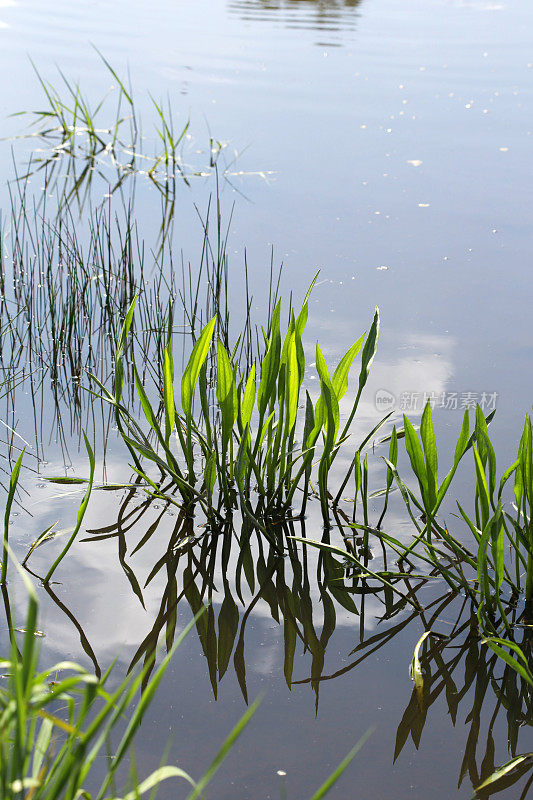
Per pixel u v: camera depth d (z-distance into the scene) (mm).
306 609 2562
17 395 3693
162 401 3691
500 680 2293
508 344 4211
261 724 2082
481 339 4258
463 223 5648
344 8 12414
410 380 3893
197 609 2521
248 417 2898
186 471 3205
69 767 1338
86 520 2881
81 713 1385
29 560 2652
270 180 6352
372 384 3863
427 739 2070
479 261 5109
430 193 6156
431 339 4250
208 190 6180
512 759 1978
